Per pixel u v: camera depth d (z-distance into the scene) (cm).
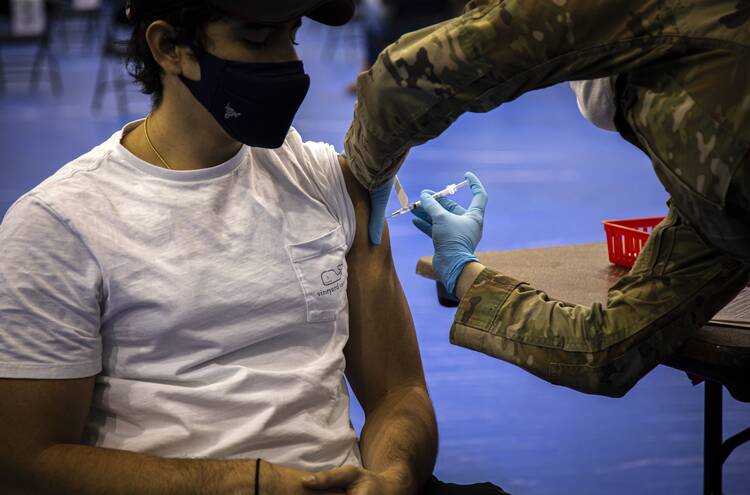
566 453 265
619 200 523
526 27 116
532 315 140
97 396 129
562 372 137
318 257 138
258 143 129
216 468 123
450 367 322
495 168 617
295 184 139
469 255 151
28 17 912
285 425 133
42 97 891
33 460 119
